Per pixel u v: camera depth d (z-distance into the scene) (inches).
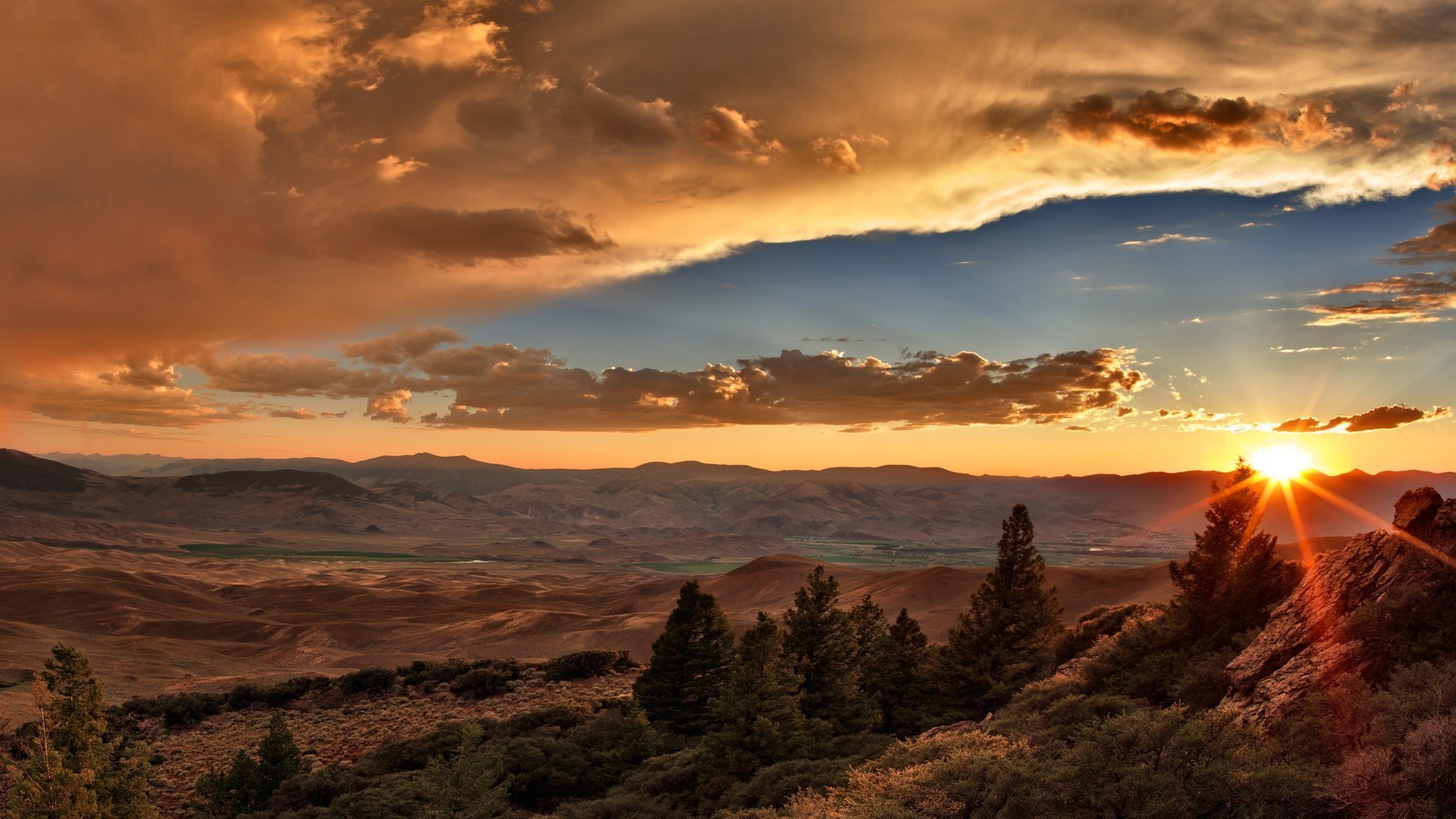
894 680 1905.8
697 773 1393.9
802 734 1364.4
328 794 1577.3
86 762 1251.8
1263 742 622.5
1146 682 1088.2
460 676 2797.7
